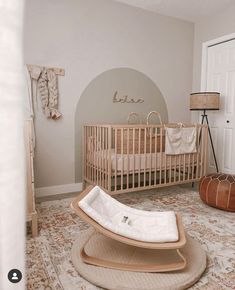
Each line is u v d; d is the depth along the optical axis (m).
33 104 2.75
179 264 1.37
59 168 2.99
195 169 3.05
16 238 0.24
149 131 2.65
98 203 1.62
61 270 1.41
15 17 0.22
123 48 3.28
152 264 1.42
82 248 1.46
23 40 0.22
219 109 3.59
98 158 2.66
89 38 3.03
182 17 3.67
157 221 1.60
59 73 2.86
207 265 1.47
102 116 3.22
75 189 3.10
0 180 0.23
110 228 1.34
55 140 2.93
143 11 3.39
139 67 3.45
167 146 2.71
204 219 2.16
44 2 2.72
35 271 1.40
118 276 1.32
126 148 2.51
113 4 3.15
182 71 3.85
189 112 3.93
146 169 2.64
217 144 3.69
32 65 2.68
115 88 3.28
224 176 2.45
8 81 0.22
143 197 2.81
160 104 3.69
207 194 2.42
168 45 3.67
